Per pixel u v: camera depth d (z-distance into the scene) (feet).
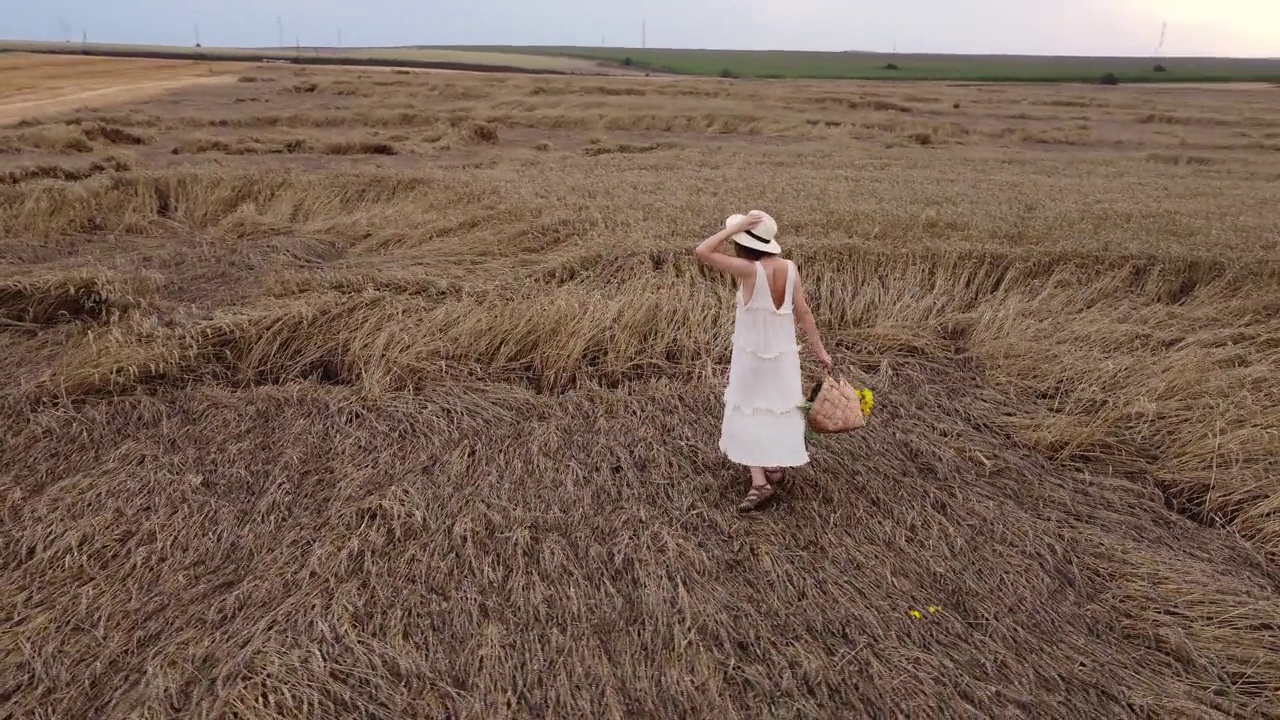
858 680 10.82
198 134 66.23
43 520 13.58
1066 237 30.30
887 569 13.16
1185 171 60.59
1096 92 177.88
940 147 77.20
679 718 10.23
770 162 57.98
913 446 17.20
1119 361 21.02
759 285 13.53
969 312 25.48
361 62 291.38
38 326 21.50
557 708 10.27
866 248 27.45
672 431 17.30
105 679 10.48
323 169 45.62
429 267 26.99
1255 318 23.93
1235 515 15.44
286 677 10.27
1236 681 11.30
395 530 13.37
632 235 29.01
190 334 19.39
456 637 11.28
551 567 12.75
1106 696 10.89
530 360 20.51
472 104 101.65
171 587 12.12
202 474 15.07
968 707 10.47
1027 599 12.67
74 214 33.71
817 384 14.60
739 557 13.32
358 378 19.57
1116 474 16.92
